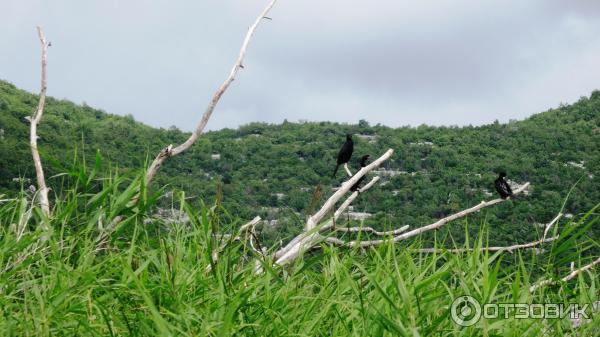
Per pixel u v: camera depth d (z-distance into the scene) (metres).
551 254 6.26
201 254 6.39
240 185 59.69
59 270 5.63
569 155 105.00
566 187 87.44
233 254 6.30
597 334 5.79
